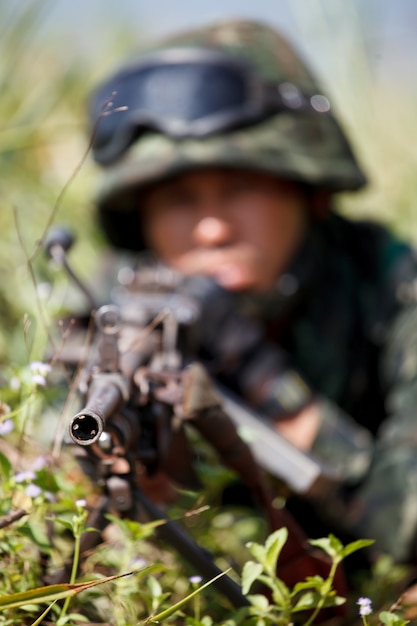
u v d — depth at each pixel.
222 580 2.20
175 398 2.31
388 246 4.05
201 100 3.84
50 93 5.29
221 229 3.81
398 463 3.36
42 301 3.26
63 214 4.69
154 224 3.96
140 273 3.03
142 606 2.41
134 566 2.19
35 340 2.97
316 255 3.96
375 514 3.27
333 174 3.99
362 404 3.98
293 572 2.40
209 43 4.03
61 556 2.31
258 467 2.44
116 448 2.08
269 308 3.88
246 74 3.90
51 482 2.21
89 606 2.23
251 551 2.10
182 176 3.83
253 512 3.33
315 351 3.94
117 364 2.14
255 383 3.28
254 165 3.77
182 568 2.57
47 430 2.80
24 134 4.82
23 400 2.66
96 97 4.11
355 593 3.04
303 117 4.02
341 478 3.21
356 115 5.62
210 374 3.03
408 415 3.56
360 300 3.93
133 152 3.91
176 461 2.50
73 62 5.67
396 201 5.86
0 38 4.86
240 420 2.99
